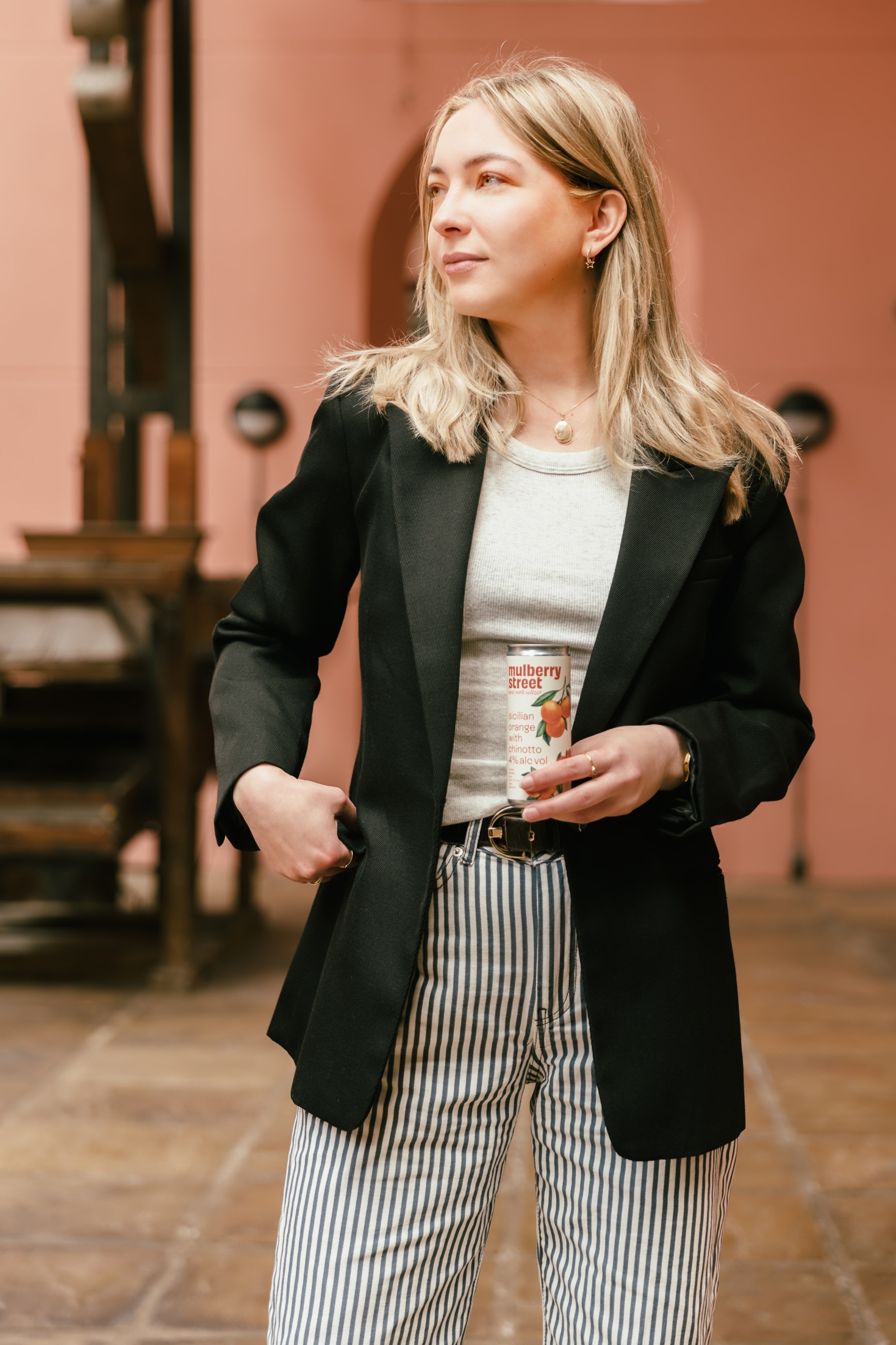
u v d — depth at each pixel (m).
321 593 1.35
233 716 1.26
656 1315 1.21
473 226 1.23
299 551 1.32
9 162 7.34
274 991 4.89
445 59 7.24
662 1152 1.19
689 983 1.22
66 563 4.70
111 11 4.94
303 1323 1.21
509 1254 2.72
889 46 7.18
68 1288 2.57
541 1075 1.28
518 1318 2.45
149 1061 4.06
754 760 1.23
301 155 7.28
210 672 5.37
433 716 1.20
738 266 7.25
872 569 7.26
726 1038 1.24
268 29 7.25
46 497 7.36
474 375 1.29
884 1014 4.63
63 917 5.49
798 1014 4.62
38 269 7.34
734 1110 1.23
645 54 7.23
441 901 1.22
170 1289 2.57
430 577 1.22
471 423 1.25
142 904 6.23
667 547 1.21
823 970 5.27
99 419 5.46
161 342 5.50
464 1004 1.22
